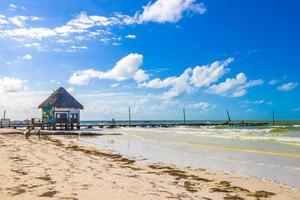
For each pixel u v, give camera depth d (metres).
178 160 17.98
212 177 12.77
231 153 20.86
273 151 21.23
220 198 9.27
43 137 35.75
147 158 18.81
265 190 10.48
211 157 19.19
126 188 9.65
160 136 39.41
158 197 8.81
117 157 18.89
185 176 12.88
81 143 29.19
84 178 10.86
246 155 19.73
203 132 46.94
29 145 23.28
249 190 10.46
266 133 40.78
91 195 8.55
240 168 15.12
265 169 14.79
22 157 15.76
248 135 37.06
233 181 11.98
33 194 8.41
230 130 51.78
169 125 86.31
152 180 11.52
